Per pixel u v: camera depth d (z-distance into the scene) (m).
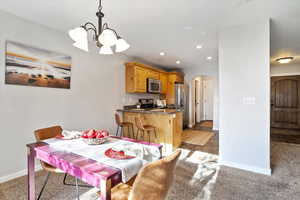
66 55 2.79
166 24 2.44
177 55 4.23
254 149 2.36
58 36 2.68
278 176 2.22
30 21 2.34
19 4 1.92
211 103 8.16
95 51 3.35
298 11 2.06
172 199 1.73
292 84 5.18
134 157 1.26
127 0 1.83
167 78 5.77
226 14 2.13
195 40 3.10
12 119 2.16
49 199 1.72
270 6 1.94
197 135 4.81
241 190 1.90
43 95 2.48
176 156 1.02
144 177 0.92
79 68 3.02
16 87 2.19
